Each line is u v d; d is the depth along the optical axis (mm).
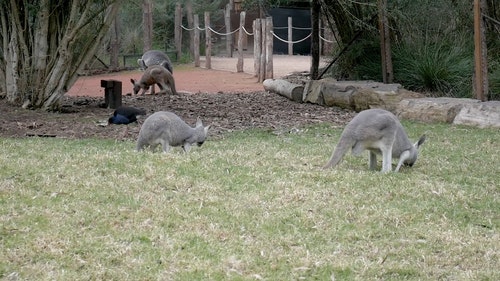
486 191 9023
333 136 13180
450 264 6602
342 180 9164
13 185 8617
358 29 19922
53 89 16516
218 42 38375
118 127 14180
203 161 10000
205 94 20500
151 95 20266
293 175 9422
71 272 6211
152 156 10016
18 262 6387
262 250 6793
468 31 19438
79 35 16203
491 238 7238
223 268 6363
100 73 29328
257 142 12328
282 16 37750
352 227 7500
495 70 17453
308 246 6957
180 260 6504
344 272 6348
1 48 17750
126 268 6340
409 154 9820
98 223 7383
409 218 7777
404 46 19328
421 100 15430
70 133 13422
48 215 7555
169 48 35250
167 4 35688
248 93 20656
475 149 11805
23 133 13383
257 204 8156
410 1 18797
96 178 8984
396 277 6305
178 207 7949
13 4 16219
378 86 16828
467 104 14680
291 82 20938
